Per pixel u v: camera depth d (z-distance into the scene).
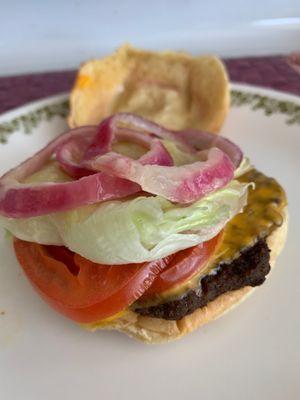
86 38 0.36
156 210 0.15
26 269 0.17
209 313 0.16
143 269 0.15
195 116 0.25
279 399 0.15
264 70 0.32
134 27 0.36
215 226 0.15
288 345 0.17
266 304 0.18
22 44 0.36
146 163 0.16
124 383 0.16
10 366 0.17
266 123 0.25
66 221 0.15
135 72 0.27
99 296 0.15
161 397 0.16
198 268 0.16
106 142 0.17
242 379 0.16
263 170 0.23
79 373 0.16
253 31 0.36
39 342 0.17
